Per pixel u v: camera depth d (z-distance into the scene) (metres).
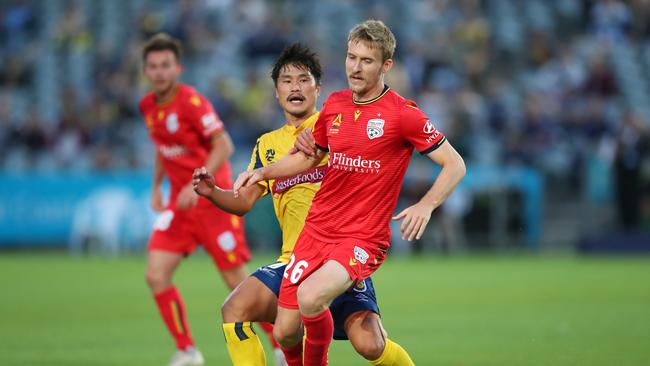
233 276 29.81
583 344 31.31
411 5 99.31
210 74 88.75
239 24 94.56
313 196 23.09
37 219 75.38
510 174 77.44
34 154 82.44
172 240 29.09
